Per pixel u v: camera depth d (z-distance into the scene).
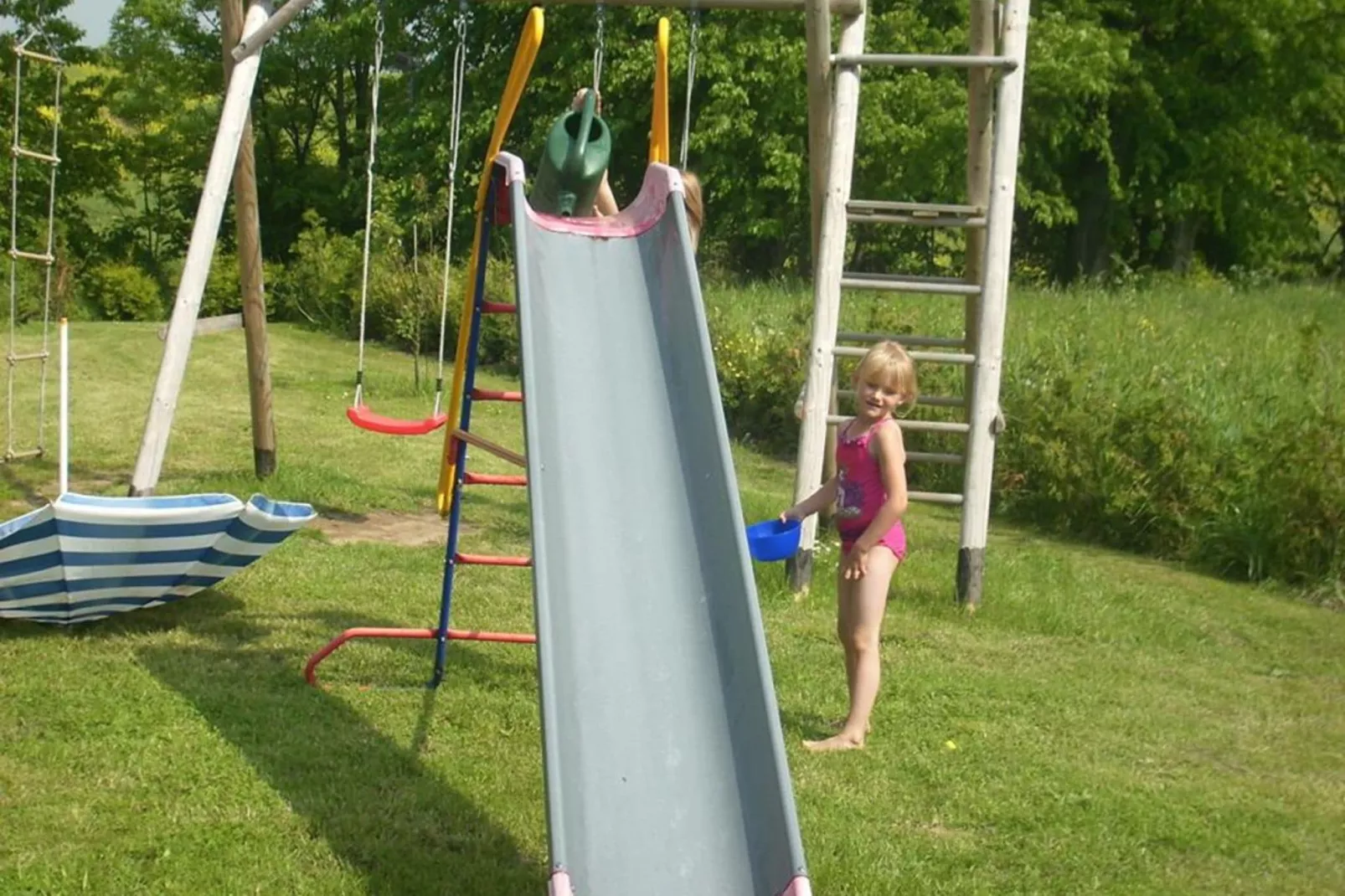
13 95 27.80
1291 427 9.84
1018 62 7.29
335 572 7.48
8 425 11.61
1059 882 4.15
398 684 5.64
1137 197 34.38
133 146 32.38
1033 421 10.99
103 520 5.62
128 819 4.17
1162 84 32.53
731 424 14.10
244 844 4.04
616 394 4.50
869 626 5.23
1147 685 6.45
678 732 3.75
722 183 26.89
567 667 3.80
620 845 3.49
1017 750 5.32
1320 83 34.28
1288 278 39.16
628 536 4.14
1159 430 10.25
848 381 12.99
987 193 7.90
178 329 8.15
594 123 5.49
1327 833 4.69
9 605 5.87
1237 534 9.50
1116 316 16.73
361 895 3.77
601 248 4.95
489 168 5.02
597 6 5.89
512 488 10.51
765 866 3.49
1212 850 4.48
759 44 26.41
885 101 27.50
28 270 26.02
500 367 18.86
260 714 5.12
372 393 15.67
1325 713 6.23
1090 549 10.18
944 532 10.20
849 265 29.56
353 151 35.75
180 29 33.25
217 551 6.12
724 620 3.97
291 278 24.34
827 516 9.17
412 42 29.28
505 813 4.39
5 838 3.99
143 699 5.21
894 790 4.82
